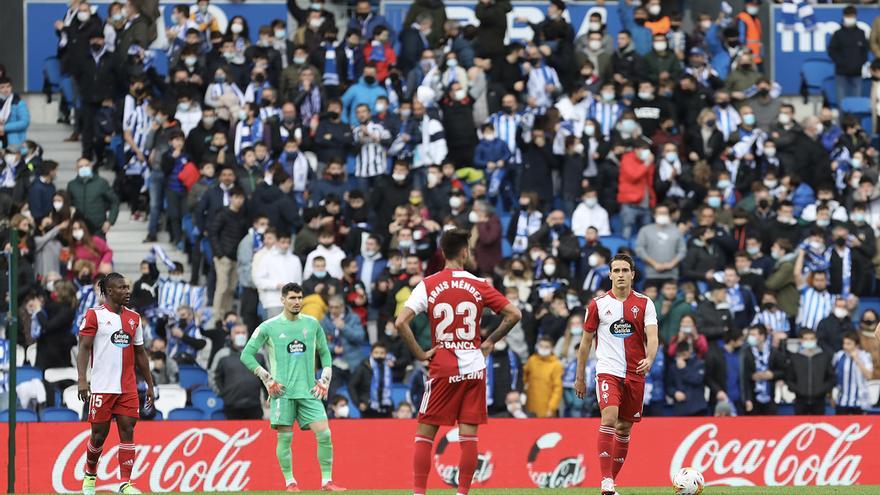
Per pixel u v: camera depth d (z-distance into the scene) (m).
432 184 82.81
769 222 83.56
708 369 70.81
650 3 98.69
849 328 76.44
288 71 90.62
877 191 89.94
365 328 75.19
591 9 104.00
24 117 89.56
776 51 105.50
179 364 73.19
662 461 62.25
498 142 86.31
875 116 97.50
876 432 64.12
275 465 60.09
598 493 51.12
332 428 60.59
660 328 73.75
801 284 80.12
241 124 84.75
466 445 39.78
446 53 91.25
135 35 92.25
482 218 80.06
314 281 74.88
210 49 93.44
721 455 62.75
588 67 92.25
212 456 59.91
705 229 79.81
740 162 88.62
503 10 92.19
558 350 72.69
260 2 102.06
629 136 87.75
